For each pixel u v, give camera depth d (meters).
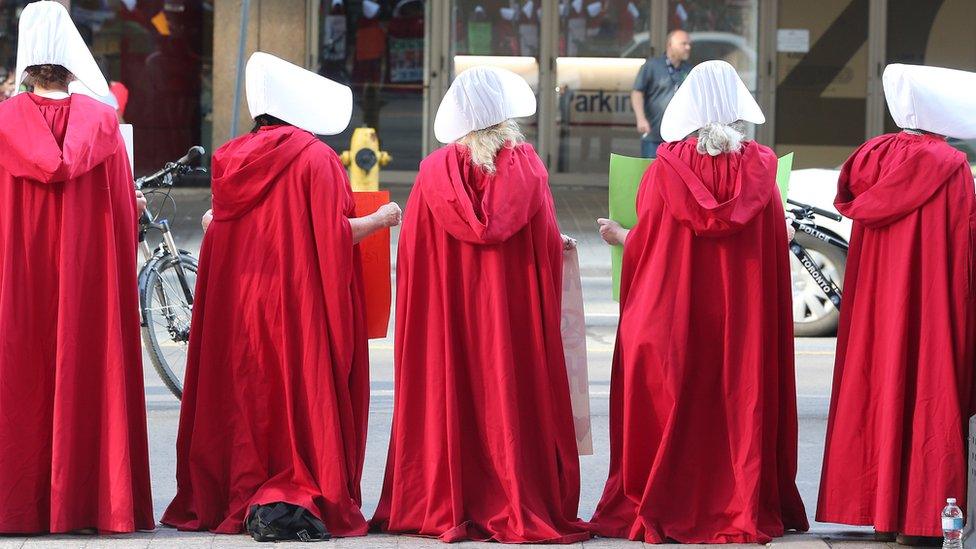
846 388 12.94
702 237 12.73
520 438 12.80
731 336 12.75
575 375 13.61
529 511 12.68
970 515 12.23
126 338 12.90
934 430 12.41
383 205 13.48
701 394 12.90
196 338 13.27
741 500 12.72
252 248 12.91
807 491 15.84
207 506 13.12
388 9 46.16
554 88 46.53
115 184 12.79
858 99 46.12
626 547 12.53
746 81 46.22
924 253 12.48
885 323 12.69
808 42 45.97
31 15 12.57
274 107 12.99
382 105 46.56
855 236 13.05
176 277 19.36
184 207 39.41
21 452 12.55
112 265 12.62
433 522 12.82
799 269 25.14
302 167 12.82
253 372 13.04
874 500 12.81
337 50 46.03
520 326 12.88
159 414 19.28
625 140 46.66
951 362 12.39
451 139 12.79
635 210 13.77
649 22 46.19
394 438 13.09
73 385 12.48
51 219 12.49
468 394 12.88
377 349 24.34
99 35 45.69
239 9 44.88
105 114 12.62
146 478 13.07
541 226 12.84
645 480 13.02
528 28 46.41
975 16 45.81
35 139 12.27
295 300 12.88
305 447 12.98
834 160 46.31
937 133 12.68
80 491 12.64
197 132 46.22
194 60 46.03
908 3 45.81
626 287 13.18
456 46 46.47
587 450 13.66
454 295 12.77
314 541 12.55
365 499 15.41
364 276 13.58
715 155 12.64
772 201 12.91
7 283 12.44
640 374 12.86
